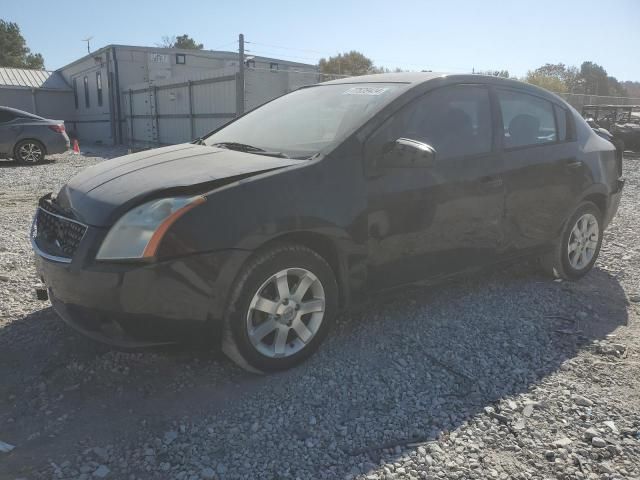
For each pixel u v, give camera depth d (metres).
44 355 3.44
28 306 4.17
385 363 3.45
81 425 2.77
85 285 2.84
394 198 3.53
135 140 25.16
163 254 2.79
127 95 25.17
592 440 2.72
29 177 12.75
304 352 3.35
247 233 2.95
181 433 2.73
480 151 4.07
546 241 4.71
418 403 3.04
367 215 3.42
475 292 4.71
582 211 4.99
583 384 3.27
